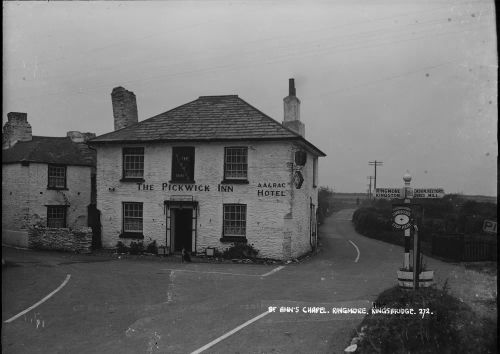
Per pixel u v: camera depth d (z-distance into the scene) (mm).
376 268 16078
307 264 17312
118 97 22609
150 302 10305
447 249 17109
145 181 19656
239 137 18328
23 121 24641
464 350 5789
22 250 19984
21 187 22125
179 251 19484
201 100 21438
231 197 18562
